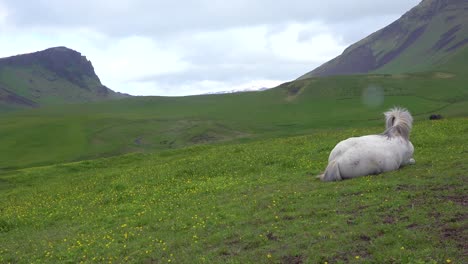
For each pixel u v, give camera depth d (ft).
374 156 59.82
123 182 94.22
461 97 499.10
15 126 428.56
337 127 367.86
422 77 645.10
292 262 36.96
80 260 47.96
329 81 647.56
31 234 64.59
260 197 58.70
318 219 45.57
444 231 37.22
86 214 70.69
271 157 93.61
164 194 75.10
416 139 89.10
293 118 467.52
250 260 38.50
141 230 54.34
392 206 45.09
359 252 36.37
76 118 479.00
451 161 61.72
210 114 536.01
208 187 73.56
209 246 44.06
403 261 33.37
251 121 463.83
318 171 72.23
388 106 478.59
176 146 347.36
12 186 125.59
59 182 117.80
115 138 374.43
